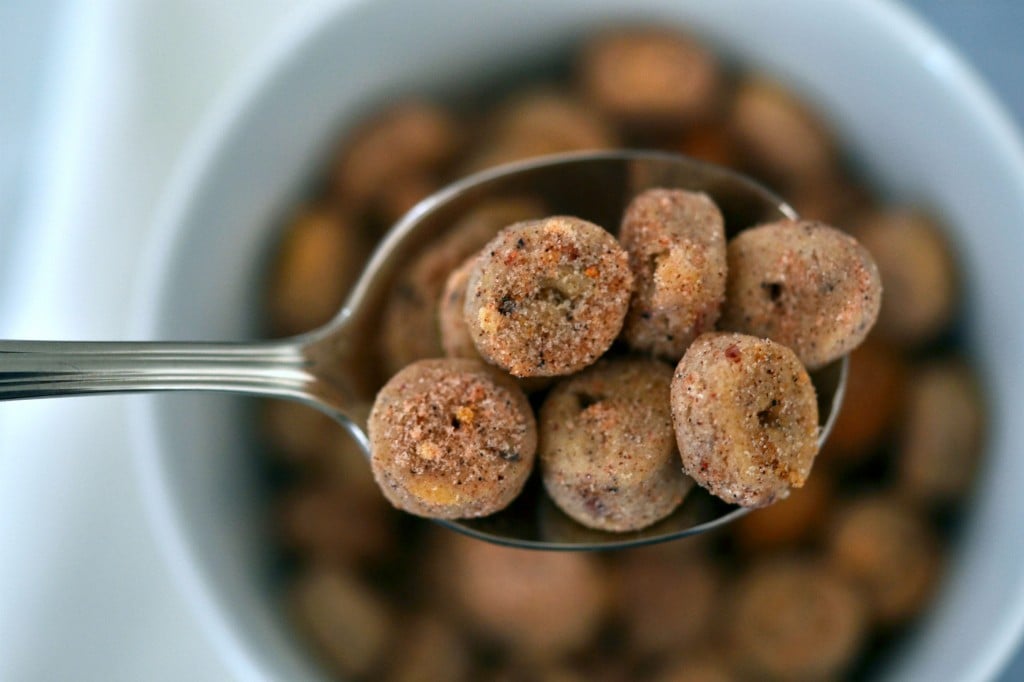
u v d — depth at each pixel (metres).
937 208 0.17
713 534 0.18
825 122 0.17
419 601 0.18
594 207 0.16
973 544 0.16
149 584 0.17
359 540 0.17
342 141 0.17
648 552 0.18
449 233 0.16
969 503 0.16
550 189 0.16
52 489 0.17
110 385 0.13
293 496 0.17
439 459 0.13
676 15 0.17
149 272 0.16
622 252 0.13
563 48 0.17
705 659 0.17
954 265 0.17
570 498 0.14
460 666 0.17
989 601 0.16
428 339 0.15
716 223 0.14
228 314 0.17
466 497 0.13
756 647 0.17
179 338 0.16
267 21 0.17
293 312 0.17
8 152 0.17
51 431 0.17
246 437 0.17
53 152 0.17
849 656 0.17
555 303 0.13
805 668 0.17
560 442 0.13
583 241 0.13
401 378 0.14
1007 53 0.18
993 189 0.16
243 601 0.16
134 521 0.17
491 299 0.13
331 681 0.16
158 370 0.14
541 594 0.17
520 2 0.17
